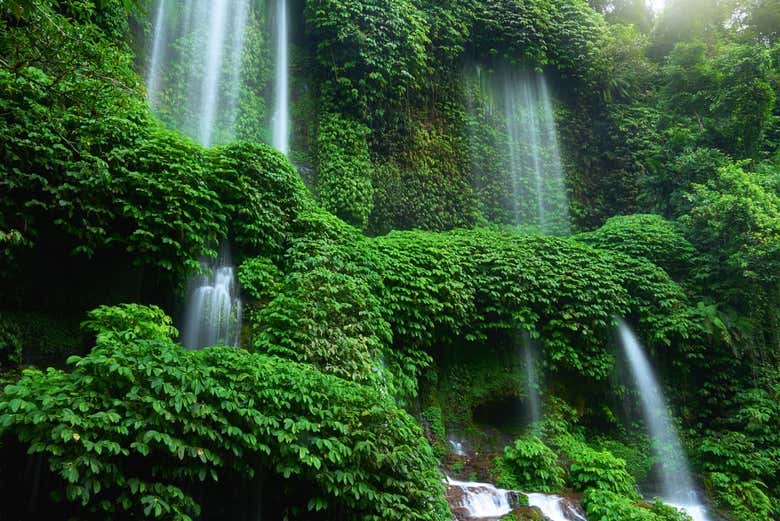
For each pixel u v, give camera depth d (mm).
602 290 11078
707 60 16781
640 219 13977
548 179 17391
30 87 6195
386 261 9758
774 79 16484
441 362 10148
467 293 10234
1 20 5250
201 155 8273
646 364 11391
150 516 4328
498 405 10320
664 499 9922
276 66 15156
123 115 7461
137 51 12109
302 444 4977
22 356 6203
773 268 11391
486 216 15984
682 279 12602
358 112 14414
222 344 7566
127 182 7012
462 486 7785
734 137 14953
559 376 10828
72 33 5645
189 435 4480
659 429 11008
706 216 12695
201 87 13289
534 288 10852
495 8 18062
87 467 3980
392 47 14844
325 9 14773
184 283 7559
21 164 6234
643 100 19484
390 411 5738
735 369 11492
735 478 9945
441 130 16156
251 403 4836
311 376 5629
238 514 5082
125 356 4441
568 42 18609
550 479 8656
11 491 4094
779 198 12438
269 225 8617
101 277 7203
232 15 14445
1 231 5852
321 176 13633
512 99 17922
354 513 5227
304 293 7684
